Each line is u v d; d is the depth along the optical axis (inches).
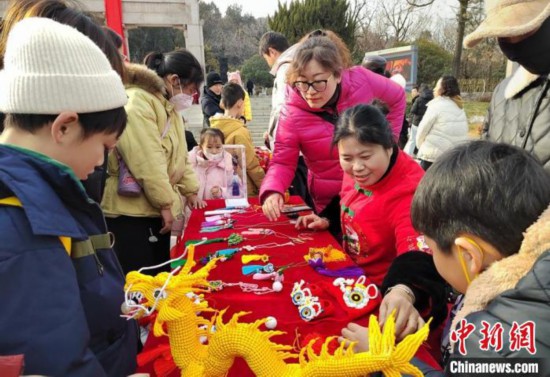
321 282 57.4
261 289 56.3
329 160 89.8
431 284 46.5
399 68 493.7
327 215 84.5
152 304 36.0
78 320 30.8
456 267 29.9
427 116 192.1
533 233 25.5
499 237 26.9
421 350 40.8
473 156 28.8
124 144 80.0
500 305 25.6
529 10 42.2
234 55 1507.1
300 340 44.4
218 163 126.3
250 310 50.8
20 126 32.5
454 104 188.9
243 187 129.6
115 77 35.9
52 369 28.7
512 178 27.0
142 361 41.1
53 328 29.2
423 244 53.1
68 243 34.5
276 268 63.2
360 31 932.0
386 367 30.8
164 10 375.2
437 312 46.5
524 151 29.0
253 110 544.4
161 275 36.8
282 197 85.4
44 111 31.4
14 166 31.0
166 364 40.1
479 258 27.7
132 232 86.7
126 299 35.9
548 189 27.2
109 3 302.7
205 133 125.6
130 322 45.5
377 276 66.0
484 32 42.9
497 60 640.4
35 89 31.0
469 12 582.2
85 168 35.8
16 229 29.7
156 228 91.8
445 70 662.5
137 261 88.4
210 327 39.8
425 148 194.7
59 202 32.5
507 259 26.6
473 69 659.4
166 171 86.2
